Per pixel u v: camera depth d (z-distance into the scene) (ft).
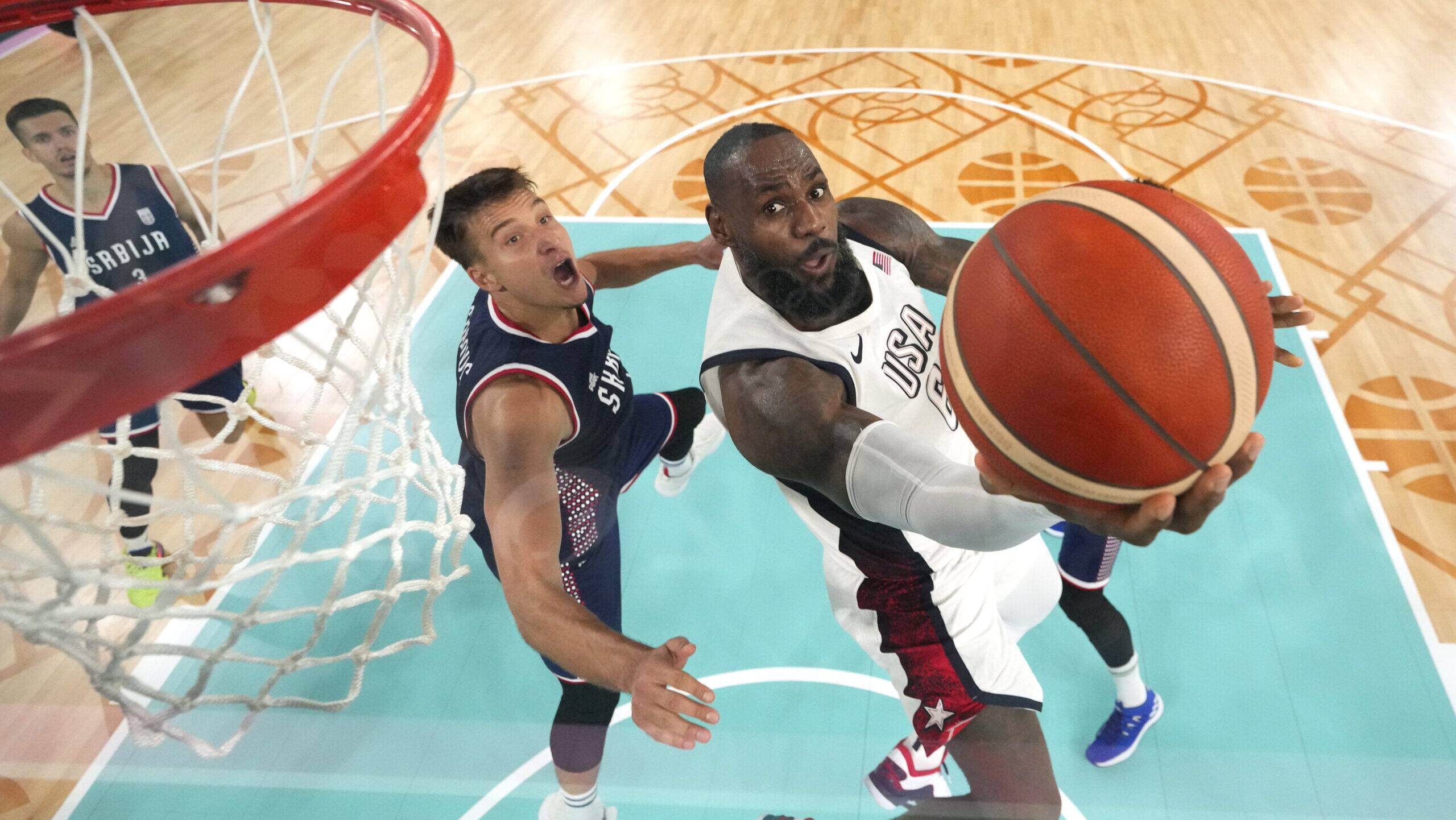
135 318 2.09
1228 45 14.51
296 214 2.34
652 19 16.49
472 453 5.02
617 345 8.23
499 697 5.68
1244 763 5.20
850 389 3.70
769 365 3.64
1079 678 5.73
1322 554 6.41
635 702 3.38
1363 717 5.39
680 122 13.00
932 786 4.77
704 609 6.05
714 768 5.11
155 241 6.62
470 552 6.66
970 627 4.24
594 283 5.93
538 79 14.43
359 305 3.68
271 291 2.32
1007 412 2.46
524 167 11.99
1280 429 7.44
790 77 14.19
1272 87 13.20
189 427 7.30
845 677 5.57
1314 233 9.93
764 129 3.58
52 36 12.85
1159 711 5.42
